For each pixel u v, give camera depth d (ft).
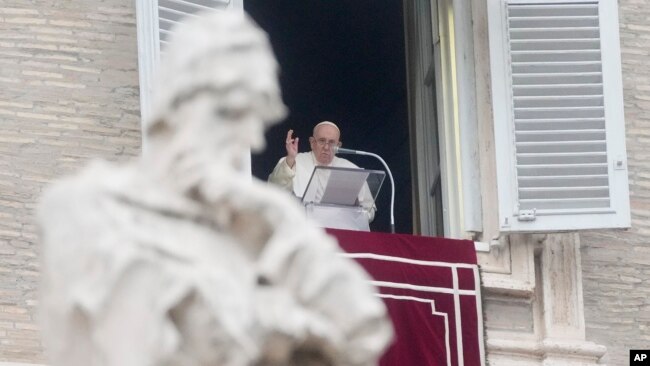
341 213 125.29
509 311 128.26
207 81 41.91
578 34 131.54
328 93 171.12
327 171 124.06
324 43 172.04
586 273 131.23
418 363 124.06
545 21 131.03
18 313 119.14
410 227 164.14
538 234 130.21
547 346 127.75
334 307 41.29
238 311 40.55
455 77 132.36
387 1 170.71
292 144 134.72
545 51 130.82
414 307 124.98
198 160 41.55
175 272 40.34
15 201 121.39
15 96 123.34
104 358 39.86
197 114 41.83
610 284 131.64
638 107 134.92
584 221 128.47
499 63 130.11
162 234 41.06
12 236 120.57
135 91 124.98
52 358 40.50
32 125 123.13
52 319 40.50
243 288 40.93
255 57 42.32
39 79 123.85
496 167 128.88
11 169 122.01
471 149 131.03
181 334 40.29
